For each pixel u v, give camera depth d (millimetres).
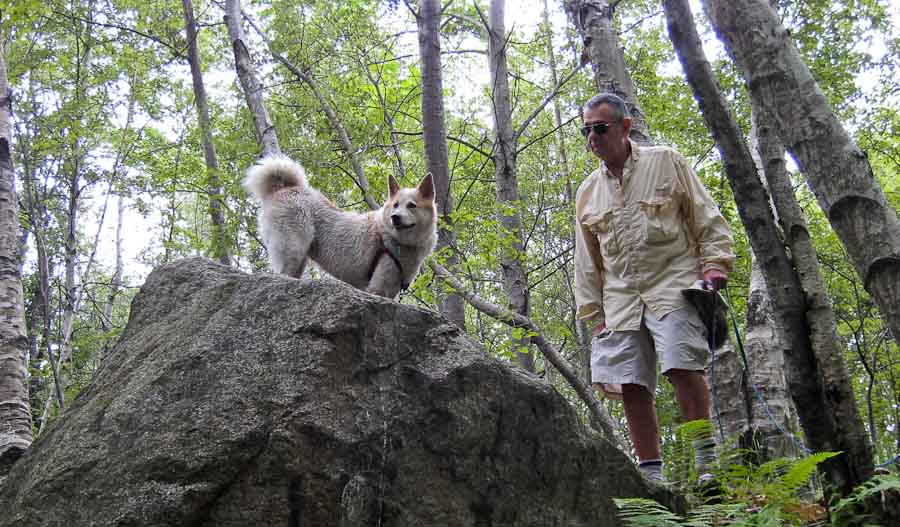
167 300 4168
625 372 4570
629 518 3131
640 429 4602
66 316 15938
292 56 15000
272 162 7023
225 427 3109
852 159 3227
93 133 16750
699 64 3838
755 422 8469
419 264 7023
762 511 3137
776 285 3746
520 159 18234
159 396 3348
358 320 3400
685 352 4316
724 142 3830
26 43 16891
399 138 18000
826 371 3598
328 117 13984
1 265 7078
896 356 12859
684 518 3293
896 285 3070
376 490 3123
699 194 4598
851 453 3512
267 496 2994
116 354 4020
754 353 9305
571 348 18078
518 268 11352
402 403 3324
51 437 3652
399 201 6754
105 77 17516
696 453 4090
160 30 16859
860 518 3340
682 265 4531
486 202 15531
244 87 13359
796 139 3355
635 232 4582
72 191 16844
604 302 4758
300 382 3223
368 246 6797
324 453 3104
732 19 3537
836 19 13062
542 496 3428
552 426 3549
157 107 17984
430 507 3191
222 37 18672
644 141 8125
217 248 12422
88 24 17078
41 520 3129
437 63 12227
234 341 3467
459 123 17781
